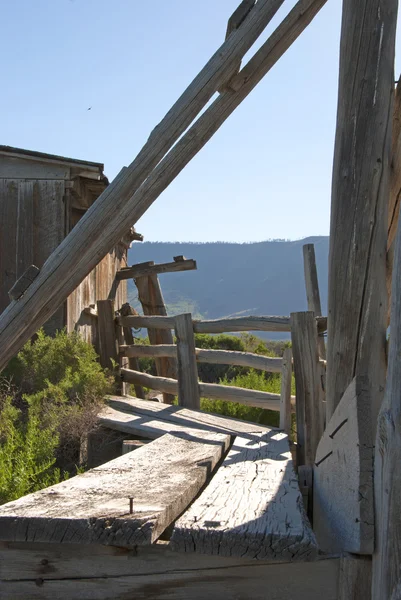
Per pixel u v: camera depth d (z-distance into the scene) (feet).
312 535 7.89
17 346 14.40
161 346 26.84
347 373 11.18
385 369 11.20
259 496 10.25
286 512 8.96
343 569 7.80
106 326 28.63
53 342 24.71
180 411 22.26
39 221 28.19
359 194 11.04
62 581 8.23
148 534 7.86
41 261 28.12
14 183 28.35
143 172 13.76
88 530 7.97
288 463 13.78
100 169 27.96
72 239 13.89
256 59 13.94
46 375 23.35
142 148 13.79
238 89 13.96
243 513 8.89
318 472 11.96
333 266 11.33
